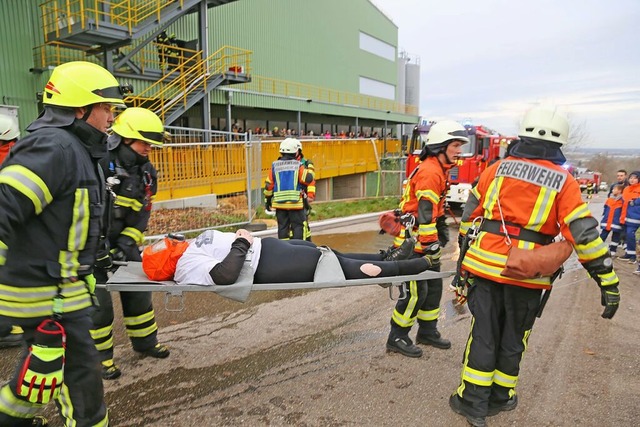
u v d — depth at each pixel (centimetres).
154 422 283
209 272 302
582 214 257
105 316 326
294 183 660
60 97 215
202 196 1000
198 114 2161
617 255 901
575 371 363
